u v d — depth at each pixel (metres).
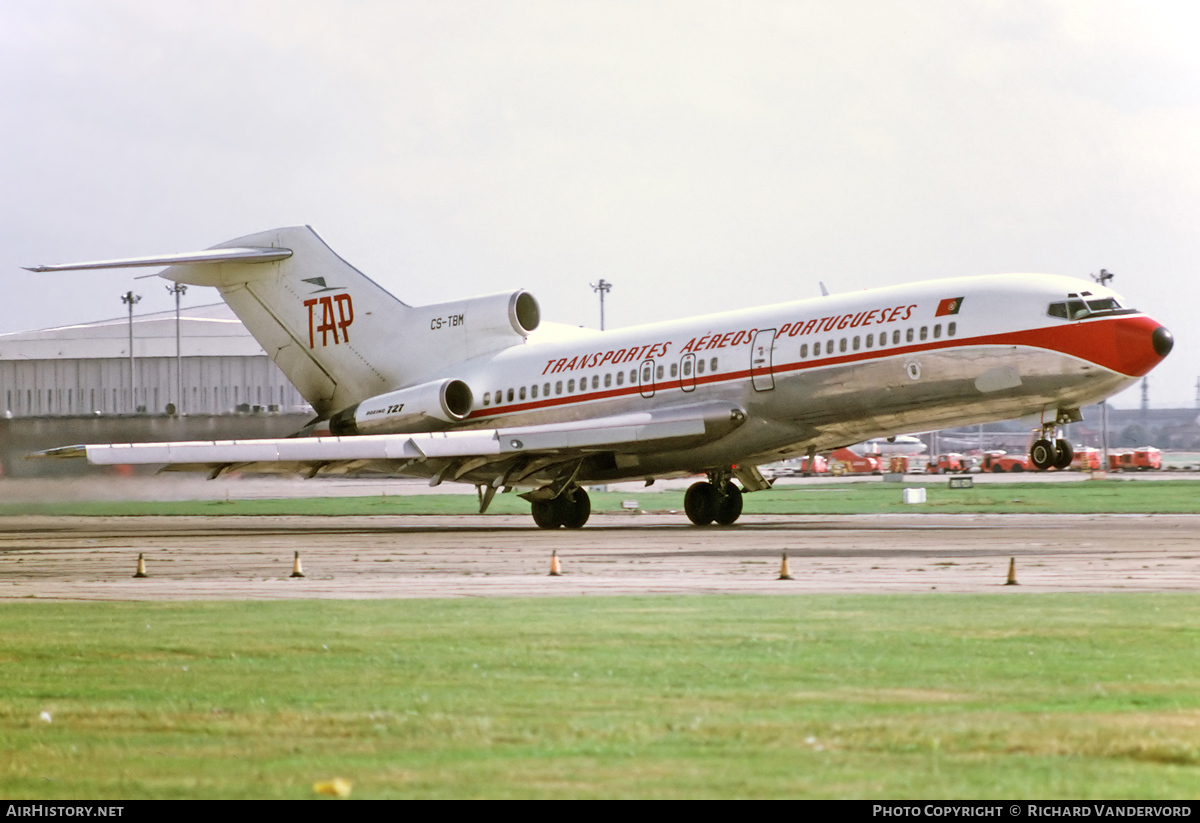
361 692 30.34
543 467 108.19
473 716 27.47
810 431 99.25
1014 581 52.81
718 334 103.31
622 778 22.47
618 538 89.56
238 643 38.12
